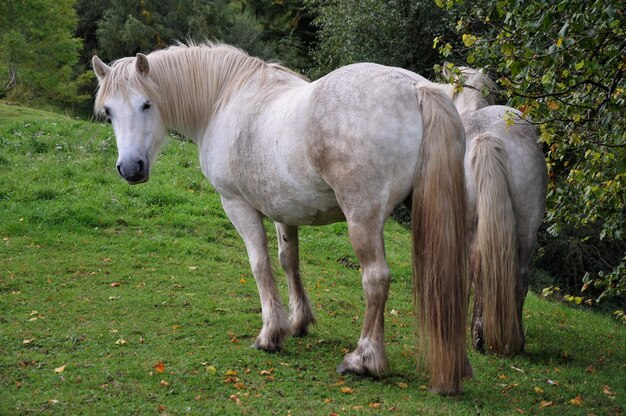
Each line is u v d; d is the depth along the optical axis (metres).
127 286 6.29
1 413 3.45
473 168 4.81
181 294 6.15
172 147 12.15
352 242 3.74
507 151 4.84
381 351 4.01
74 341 4.71
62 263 6.87
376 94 3.64
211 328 5.22
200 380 4.05
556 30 4.25
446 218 3.54
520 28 4.32
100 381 3.96
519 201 4.88
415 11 14.52
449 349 3.61
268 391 3.92
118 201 9.01
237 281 6.79
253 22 24.02
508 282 4.77
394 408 3.64
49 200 8.88
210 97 4.71
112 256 7.23
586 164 5.16
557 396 4.14
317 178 3.85
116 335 4.91
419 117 3.64
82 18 26.58
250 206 4.64
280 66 4.72
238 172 4.42
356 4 15.08
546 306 7.89
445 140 3.57
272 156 4.09
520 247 4.98
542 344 5.63
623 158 4.19
